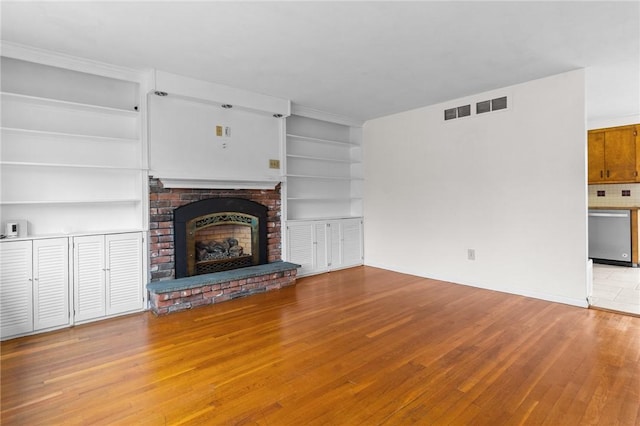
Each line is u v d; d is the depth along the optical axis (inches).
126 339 116.7
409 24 105.6
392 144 217.9
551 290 154.5
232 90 163.8
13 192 127.3
